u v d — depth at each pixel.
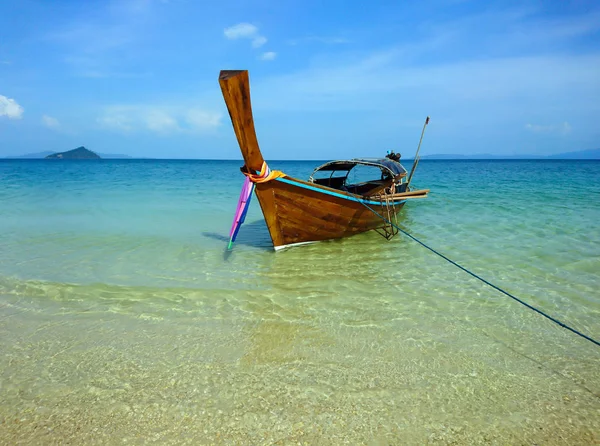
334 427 3.45
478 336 5.04
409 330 5.18
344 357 4.54
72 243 9.38
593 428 3.45
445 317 5.57
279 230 8.76
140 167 60.19
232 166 69.06
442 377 4.17
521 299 6.14
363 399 3.81
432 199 17.20
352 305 5.96
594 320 5.45
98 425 3.48
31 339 4.94
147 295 6.29
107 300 6.09
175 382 4.07
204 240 9.93
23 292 6.36
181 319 5.48
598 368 4.36
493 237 9.97
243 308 5.84
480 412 3.65
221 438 3.32
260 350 4.68
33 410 3.67
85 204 15.72
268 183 7.93
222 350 4.69
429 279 7.09
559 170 48.53
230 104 6.65
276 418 3.55
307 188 8.38
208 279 7.04
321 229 9.36
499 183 25.84
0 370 4.28
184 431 3.40
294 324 5.34
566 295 6.29
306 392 3.91
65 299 6.11
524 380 4.13
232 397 3.84
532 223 11.59
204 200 17.52
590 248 8.82
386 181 11.66
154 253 8.63
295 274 7.35
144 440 3.30
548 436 3.36
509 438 3.34
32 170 44.97
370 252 8.84
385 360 4.48
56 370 4.29
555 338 4.99
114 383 4.06
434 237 10.09
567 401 3.81
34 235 10.15
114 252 8.64
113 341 4.90
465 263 7.93
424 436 3.35
